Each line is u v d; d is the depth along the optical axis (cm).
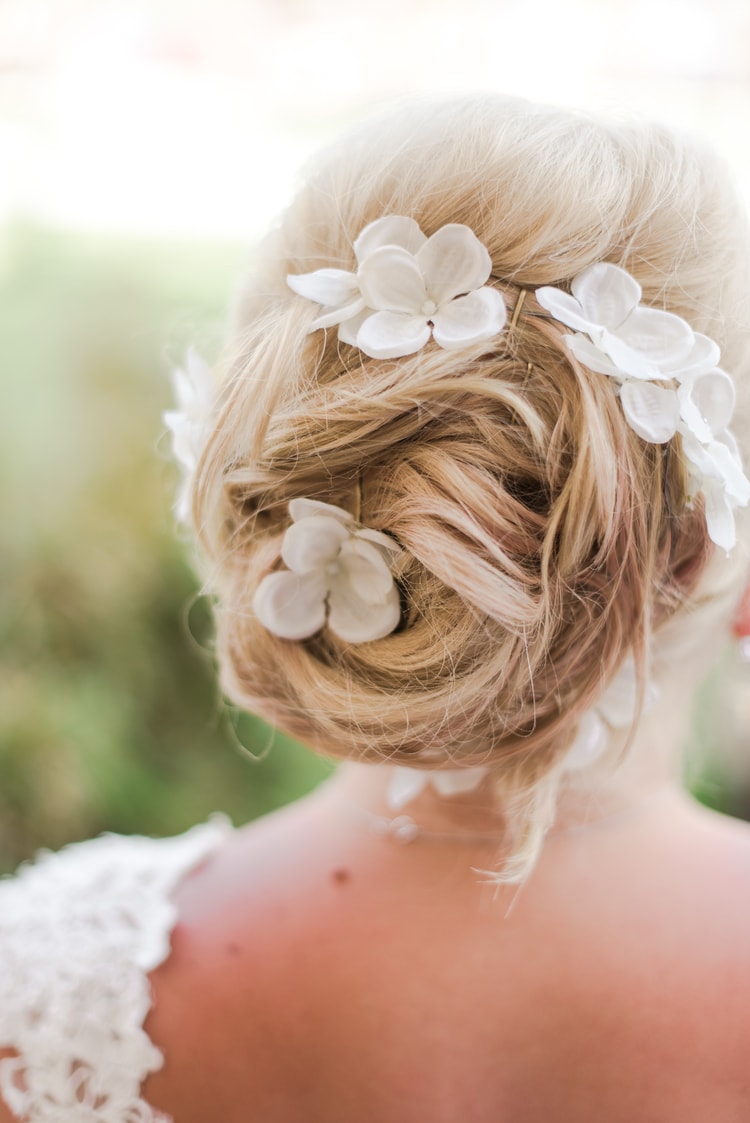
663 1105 55
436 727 54
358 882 59
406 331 53
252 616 56
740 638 61
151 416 142
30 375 143
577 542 52
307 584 55
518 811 55
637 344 53
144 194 164
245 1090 57
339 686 55
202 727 141
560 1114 55
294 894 59
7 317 146
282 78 171
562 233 53
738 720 68
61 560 137
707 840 59
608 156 55
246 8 168
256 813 141
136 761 138
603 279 53
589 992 56
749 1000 56
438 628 54
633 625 53
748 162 154
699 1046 55
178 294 148
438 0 166
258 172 167
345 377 54
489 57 166
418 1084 56
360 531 54
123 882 61
